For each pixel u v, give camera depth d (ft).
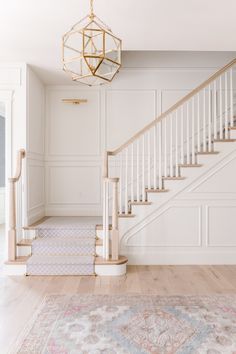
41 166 17.87
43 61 14.62
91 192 18.70
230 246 14.56
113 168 18.51
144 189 14.61
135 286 11.63
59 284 11.84
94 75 6.43
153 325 8.57
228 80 18.28
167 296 10.64
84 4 9.69
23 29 11.40
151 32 11.89
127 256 14.49
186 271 13.47
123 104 18.69
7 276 12.76
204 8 10.13
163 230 14.49
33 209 16.11
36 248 13.70
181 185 14.39
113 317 9.05
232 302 10.11
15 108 14.75
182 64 18.65
